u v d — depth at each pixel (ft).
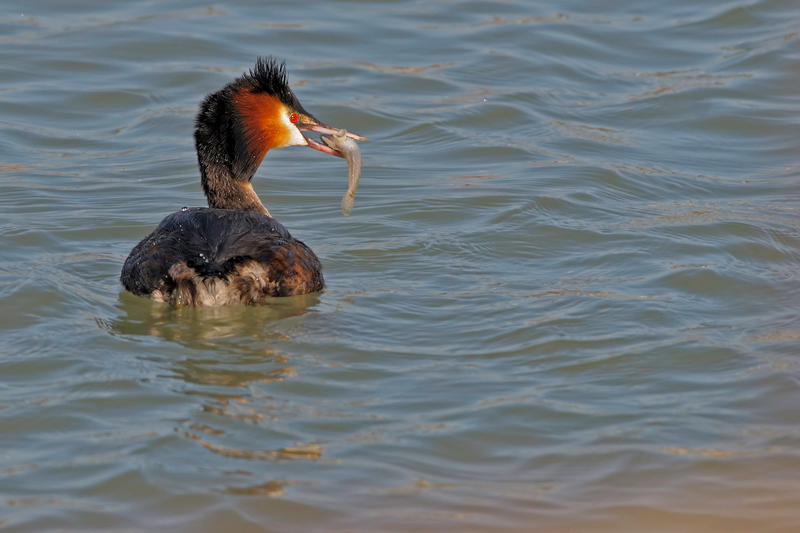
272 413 31.86
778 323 39.86
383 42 81.25
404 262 46.85
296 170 61.93
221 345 36.60
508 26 84.64
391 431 31.09
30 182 57.36
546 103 71.72
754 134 66.95
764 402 33.35
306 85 72.69
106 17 84.28
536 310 40.65
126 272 41.52
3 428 30.73
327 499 27.78
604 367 35.78
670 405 33.19
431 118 68.69
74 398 32.50
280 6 87.92
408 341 37.58
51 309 39.63
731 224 51.34
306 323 38.81
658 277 44.60
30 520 26.48
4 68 73.72
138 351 35.99
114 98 70.69
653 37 82.84
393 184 58.70
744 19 84.94
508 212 53.11
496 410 32.50
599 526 27.09
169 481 28.17
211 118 47.34
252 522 26.78
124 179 58.85
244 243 40.73
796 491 28.71
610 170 60.13
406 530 26.71
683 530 27.07
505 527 26.94
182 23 83.15
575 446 30.71
